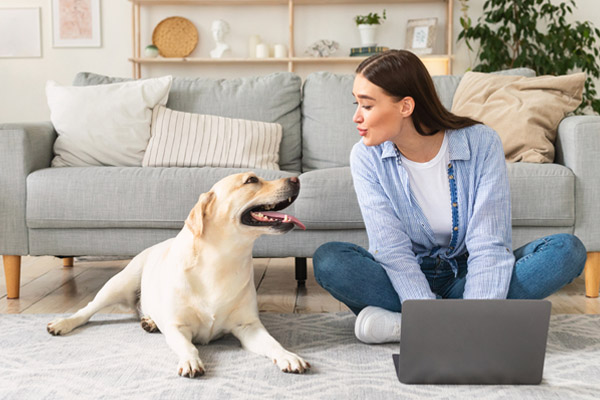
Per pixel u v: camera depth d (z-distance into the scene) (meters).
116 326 1.85
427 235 1.67
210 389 1.33
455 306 1.34
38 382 1.38
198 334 1.63
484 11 4.80
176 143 2.61
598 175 2.23
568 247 1.55
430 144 1.61
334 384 1.37
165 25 4.90
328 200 2.23
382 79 1.48
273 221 1.52
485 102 2.65
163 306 1.60
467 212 1.62
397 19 4.86
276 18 4.93
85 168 2.35
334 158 2.82
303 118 2.95
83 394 1.31
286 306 2.20
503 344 1.35
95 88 2.70
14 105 4.93
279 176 2.33
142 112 2.66
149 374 1.43
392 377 1.42
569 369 1.46
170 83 2.78
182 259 1.56
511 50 4.77
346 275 1.60
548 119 2.49
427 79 1.53
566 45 4.42
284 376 1.42
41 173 2.29
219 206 1.50
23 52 4.89
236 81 2.96
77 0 4.86
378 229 1.65
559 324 1.85
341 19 4.89
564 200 2.21
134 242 2.29
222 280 1.56
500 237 1.56
